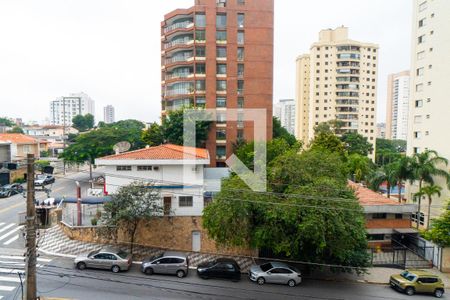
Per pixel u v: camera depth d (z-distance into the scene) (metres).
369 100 89.25
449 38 35.00
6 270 20.09
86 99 171.38
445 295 20.69
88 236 24.78
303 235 19.39
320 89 89.06
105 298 17.36
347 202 19.98
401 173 34.97
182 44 50.56
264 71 50.28
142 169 27.17
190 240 24.98
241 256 24.73
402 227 29.39
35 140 57.69
